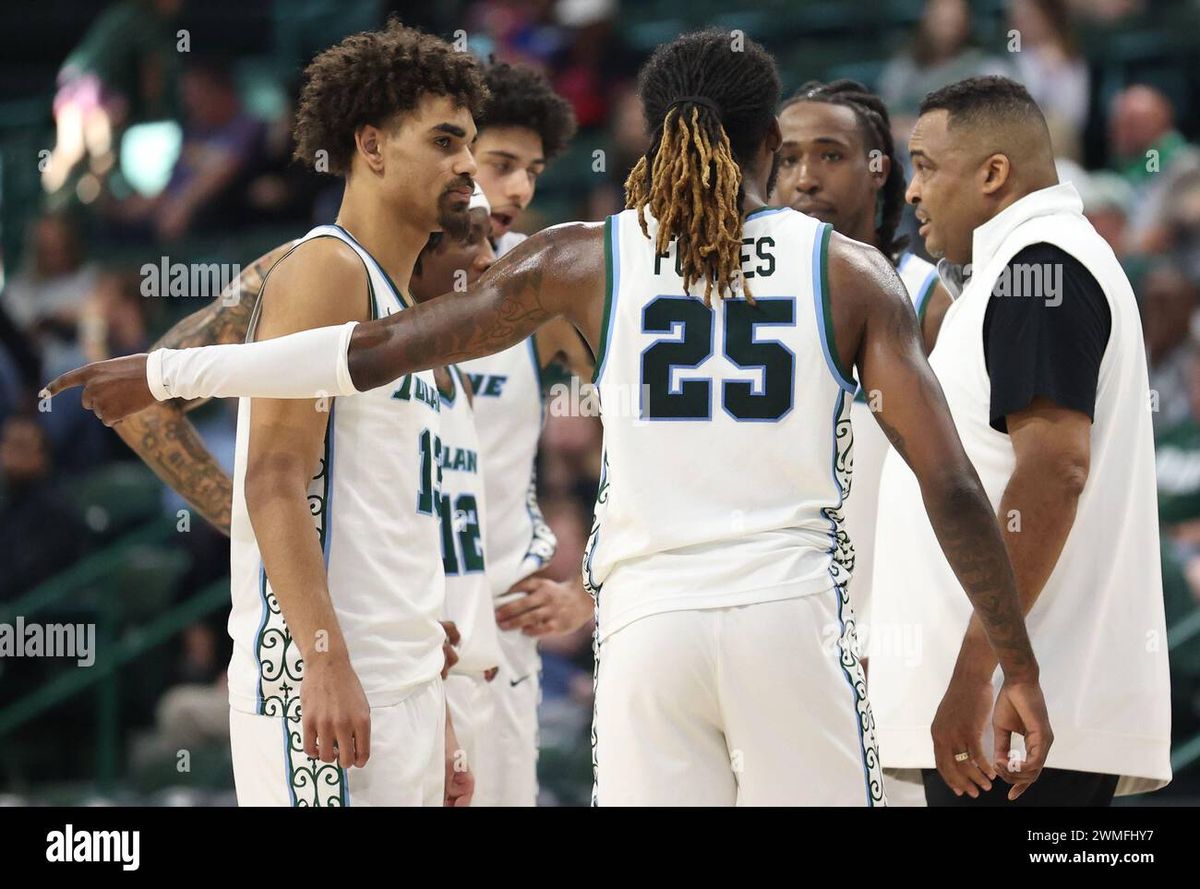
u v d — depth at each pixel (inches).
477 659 124.5
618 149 324.8
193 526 263.6
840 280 93.3
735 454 92.4
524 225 216.2
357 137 107.0
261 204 363.6
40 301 353.7
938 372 118.1
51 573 263.4
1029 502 107.0
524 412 144.2
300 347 94.9
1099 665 110.7
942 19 328.5
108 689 248.8
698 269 92.8
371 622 102.0
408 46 106.5
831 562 93.8
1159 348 254.4
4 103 463.5
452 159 107.0
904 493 117.4
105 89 409.4
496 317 95.3
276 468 99.3
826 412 93.1
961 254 124.7
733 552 91.6
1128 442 113.3
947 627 113.4
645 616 91.8
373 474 103.7
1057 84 325.1
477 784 136.9
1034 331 108.8
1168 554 204.7
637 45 406.3
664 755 92.0
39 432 269.0
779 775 91.5
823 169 137.3
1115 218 285.9
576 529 243.6
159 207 374.3
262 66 436.1
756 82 95.8
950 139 121.2
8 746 254.1
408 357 94.7
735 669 90.5
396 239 108.5
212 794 233.9
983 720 104.2
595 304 95.1
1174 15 349.1
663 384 93.1
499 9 371.6
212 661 256.5
